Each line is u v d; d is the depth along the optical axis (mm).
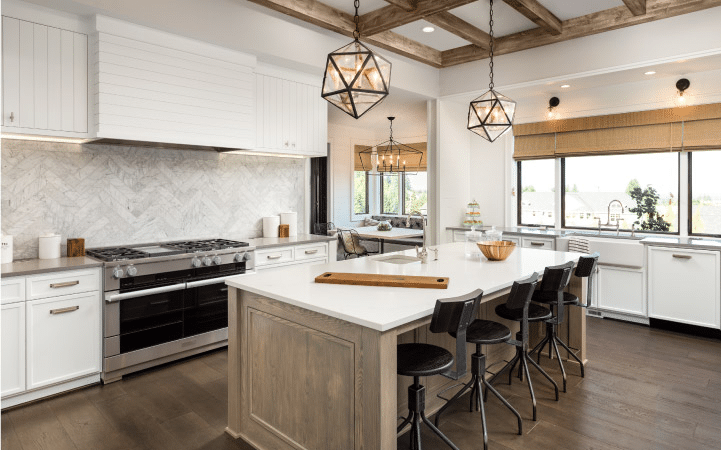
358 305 2059
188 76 3660
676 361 3689
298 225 5305
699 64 4297
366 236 7293
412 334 2781
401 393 2682
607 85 5211
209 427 2680
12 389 2826
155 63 3465
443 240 6109
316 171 8547
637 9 4004
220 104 3881
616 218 5449
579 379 3336
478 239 3738
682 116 4754
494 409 2885
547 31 4695
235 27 3846
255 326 2479
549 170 5973
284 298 2219
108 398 3027
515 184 6266
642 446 2432
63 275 3012
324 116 4945
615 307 4895
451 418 2770
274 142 4473
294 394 2256
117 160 3834
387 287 2449
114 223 3832
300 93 4691
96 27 3160
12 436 2545
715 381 3283
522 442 2482
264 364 2426
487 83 5512
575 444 2457
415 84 5598
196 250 3734
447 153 6141
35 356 2914
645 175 5207
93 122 3260
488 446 2449
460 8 4293
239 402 2576
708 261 4242
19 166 3330
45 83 3062
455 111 6273
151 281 3420
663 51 4242
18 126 2957
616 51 4527
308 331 2164
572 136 5617
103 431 2611
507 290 2676
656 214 5148
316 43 4512
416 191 8898
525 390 3164
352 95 2342
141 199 3986
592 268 3348
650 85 4969
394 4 3762
